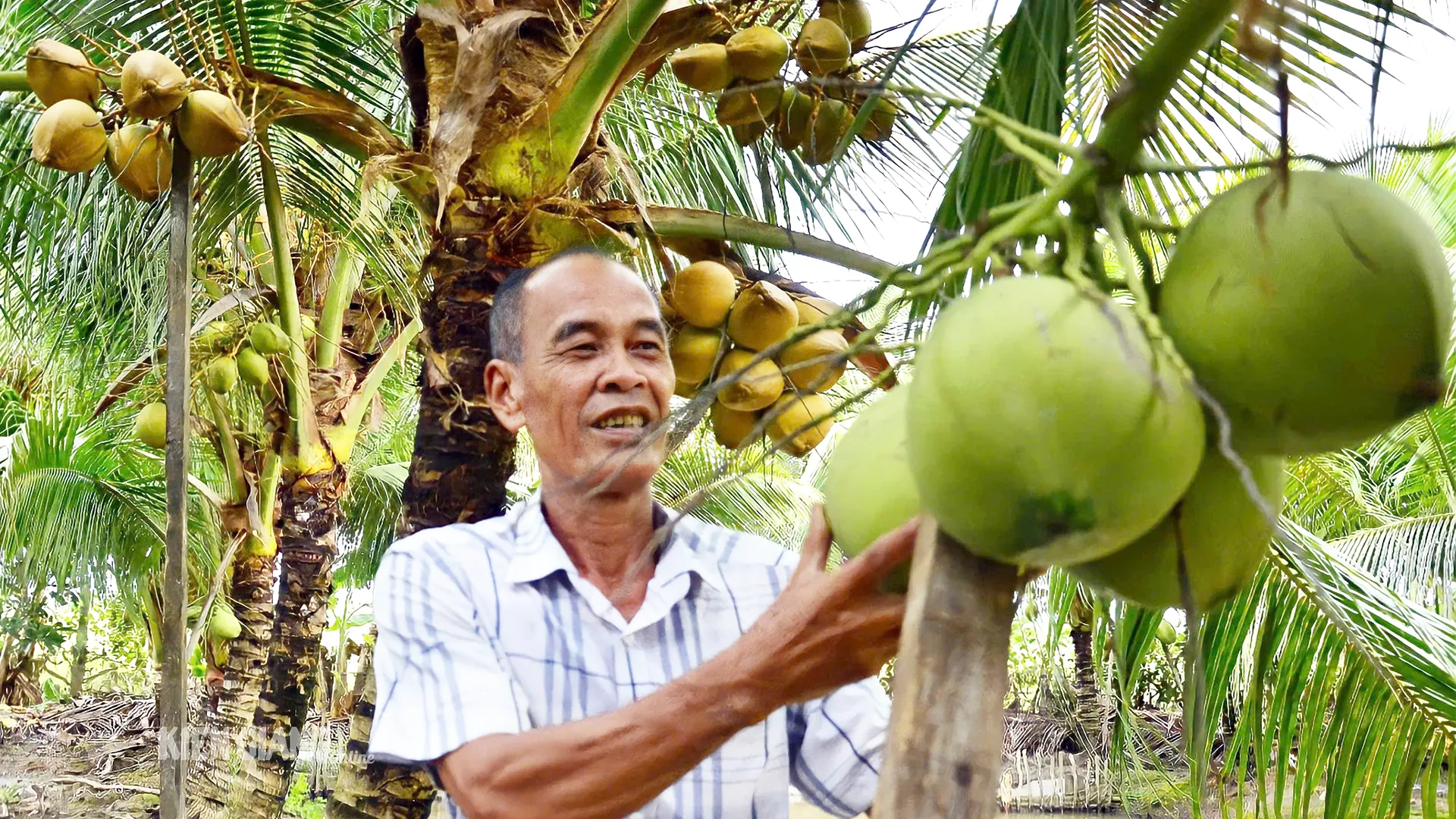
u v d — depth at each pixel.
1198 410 0.82
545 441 2.06
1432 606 4.69
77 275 4.85
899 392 1.13
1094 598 2.12
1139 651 2.09
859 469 1.09
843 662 1.27
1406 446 3.50
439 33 2.98
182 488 2.58
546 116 2.89
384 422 8.45
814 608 1.23
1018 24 1.50
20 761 11.16
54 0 3.54
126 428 8.14
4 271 4.87
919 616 0.79
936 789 0.73
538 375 2.08
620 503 2.02
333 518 6.34
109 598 9.09
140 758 11.66
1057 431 0.76
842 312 0.90
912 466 0.84
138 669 17.36
